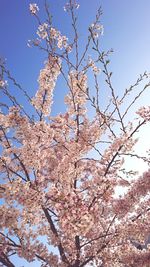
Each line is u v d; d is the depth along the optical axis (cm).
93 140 788
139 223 723
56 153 852
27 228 687
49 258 720
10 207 601
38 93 820
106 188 622
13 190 573
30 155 660
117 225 739
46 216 730
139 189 724
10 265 698
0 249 698
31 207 584
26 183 580
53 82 824
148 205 771
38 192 580
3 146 781
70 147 738
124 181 786
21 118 734
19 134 752
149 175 729
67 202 547
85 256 786
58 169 697
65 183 683
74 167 726
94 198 626
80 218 535
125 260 752
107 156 700
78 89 792
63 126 817
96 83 680
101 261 780
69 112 819
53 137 796
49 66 826
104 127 807
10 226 605
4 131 746
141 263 742
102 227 805
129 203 730
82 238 787
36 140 746
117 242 748
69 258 770
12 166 768
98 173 709
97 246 779
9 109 740
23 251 687
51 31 779
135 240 763
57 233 733
